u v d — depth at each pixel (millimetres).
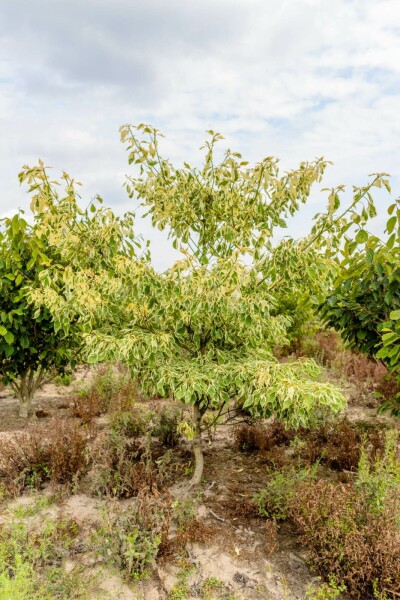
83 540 3090
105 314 3545
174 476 4152
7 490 3695
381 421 5934
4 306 5102
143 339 3227
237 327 3590
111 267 3547
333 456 4414
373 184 3184
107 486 3686
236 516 3459
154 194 3947
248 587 2713
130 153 3898
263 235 3223
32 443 4266
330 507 2965
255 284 3275
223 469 4332
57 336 5586
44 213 3666
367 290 4023
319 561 2811
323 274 3486
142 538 2893
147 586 2707
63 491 3715
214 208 3811
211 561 2936
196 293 3092
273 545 3041
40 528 3180
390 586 2564
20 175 3441
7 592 2107
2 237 5156
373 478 3277
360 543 2654
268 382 3086
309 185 3775
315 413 5242
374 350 4469
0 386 7398
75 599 2529
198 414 3908
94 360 3250
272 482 3551
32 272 5246
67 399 6758
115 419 5246
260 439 4754
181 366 3482
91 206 3791
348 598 2639
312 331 10102
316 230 3398
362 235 3482
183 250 3199
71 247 3492
